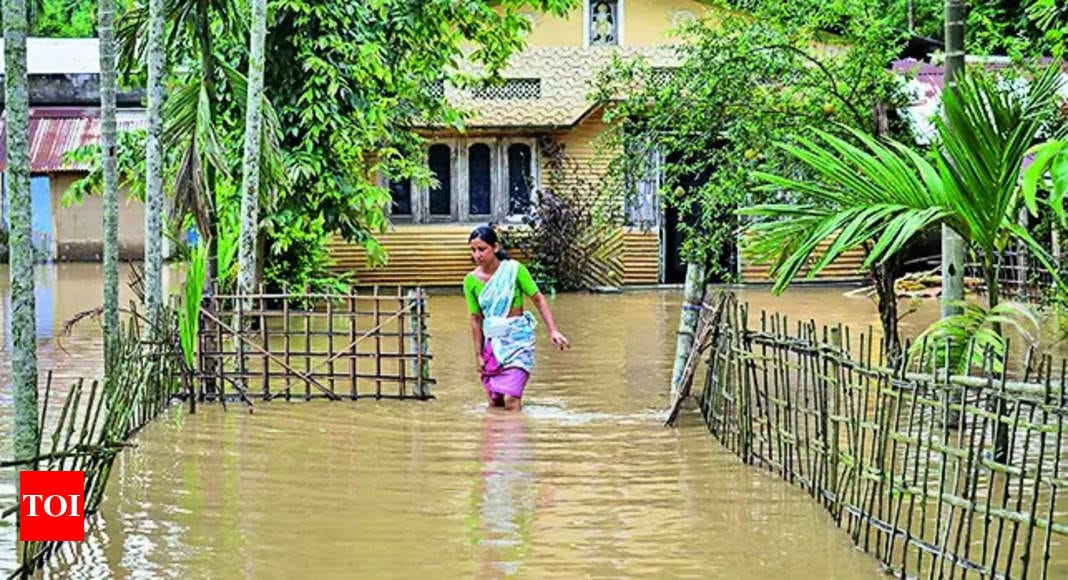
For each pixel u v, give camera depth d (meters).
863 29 13.98
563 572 7.67
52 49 37.38
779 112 13.70
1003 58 19.14
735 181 13.27
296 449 11.04
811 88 13.77
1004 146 9.40
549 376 15.21
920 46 25.80
